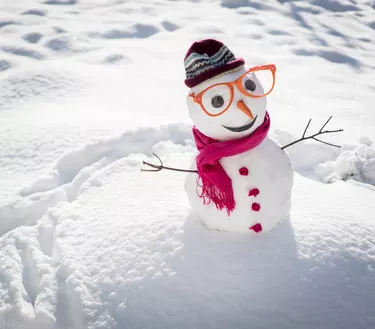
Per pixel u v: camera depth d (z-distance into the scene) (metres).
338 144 1.27
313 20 2.76
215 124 0.71
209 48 0.73
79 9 2.72
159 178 1.03
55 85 1.63
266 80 1.80
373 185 1.13
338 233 0.80
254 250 0.76
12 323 0.75
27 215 1.02
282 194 0.77
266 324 0.67
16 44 2.05
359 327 0.67
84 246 0.84
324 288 0.71
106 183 1.05
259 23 2.60
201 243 0.78
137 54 2.05
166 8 2.83
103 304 0.72
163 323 0.69
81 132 1.27
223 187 0.73
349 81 1.84
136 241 0.81
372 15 2.96
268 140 0.78
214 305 0.70
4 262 0.86
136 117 1.41
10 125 1.35
